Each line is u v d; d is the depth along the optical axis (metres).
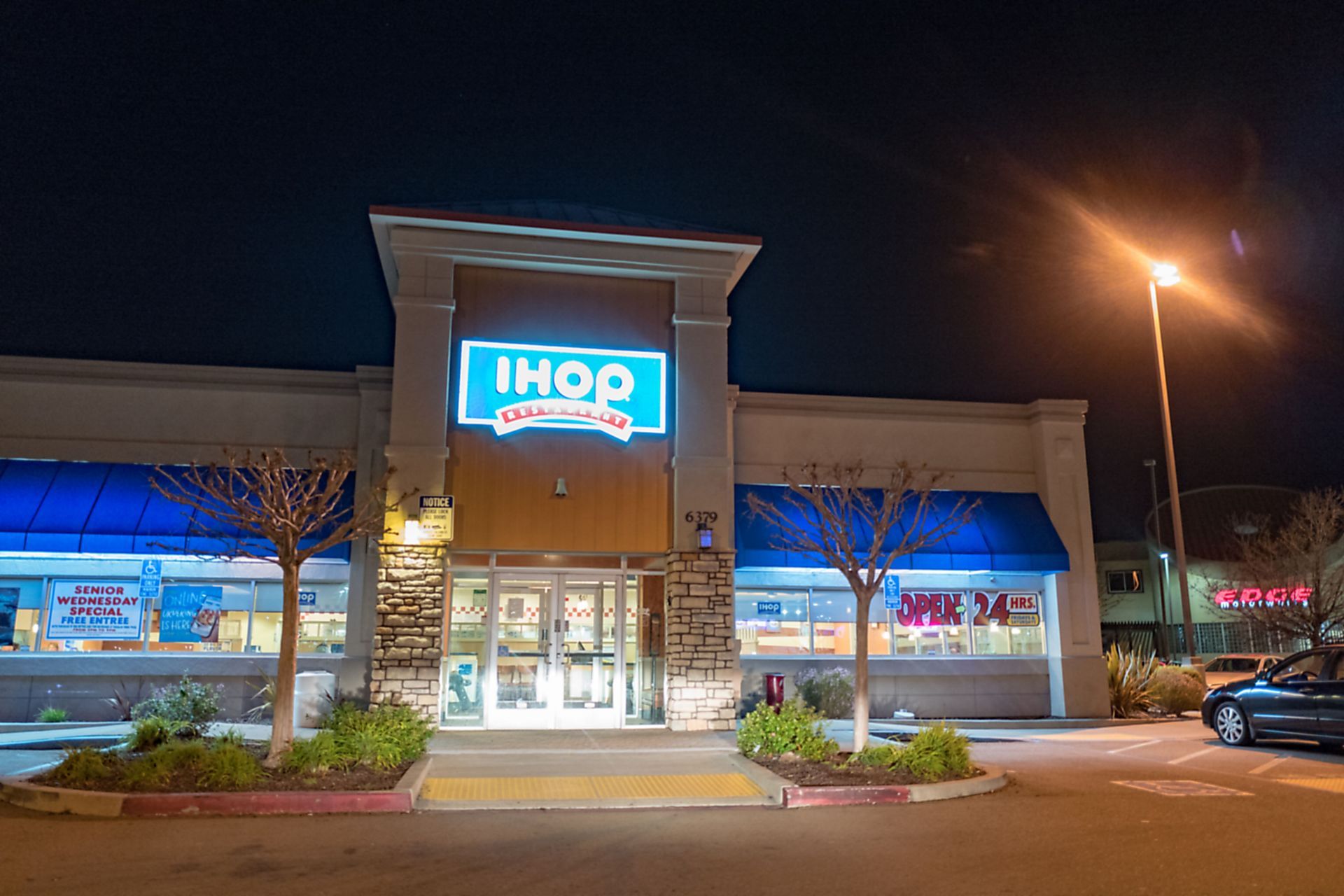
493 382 17.28
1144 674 22.62
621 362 17.77
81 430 18.45
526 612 17.09
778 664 19.78
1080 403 21.72
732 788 11.37
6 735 14.91
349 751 11.48
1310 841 8.75
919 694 20.39
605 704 17.00
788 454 20.52
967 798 11.05
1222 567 38.56
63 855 7.86
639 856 8.15
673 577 17.08
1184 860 8.03
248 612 18.53
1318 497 30.48
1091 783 12.12
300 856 7.96
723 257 18.09
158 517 17.84
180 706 15.05
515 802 10.45
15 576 18.11
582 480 17.33
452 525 16.44
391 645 16.27
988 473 21.44
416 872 7.52
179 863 7.66
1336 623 26.42
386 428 18.84
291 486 15.95
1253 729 15.78
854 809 10.37
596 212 19.25
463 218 17.11
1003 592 21.17
